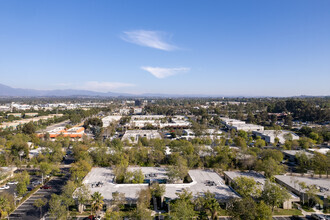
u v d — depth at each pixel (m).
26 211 46.78
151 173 66.50
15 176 61.94
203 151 85.75
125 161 72.50
